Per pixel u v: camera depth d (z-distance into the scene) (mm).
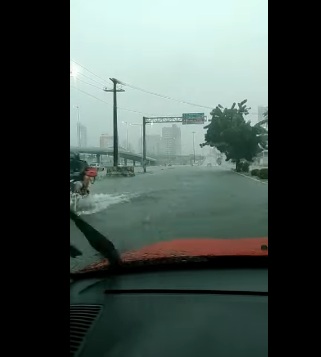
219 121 29594
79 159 11383
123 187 29641
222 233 13039
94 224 12570
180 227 14945
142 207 21781
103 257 7078
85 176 12953
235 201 22250
